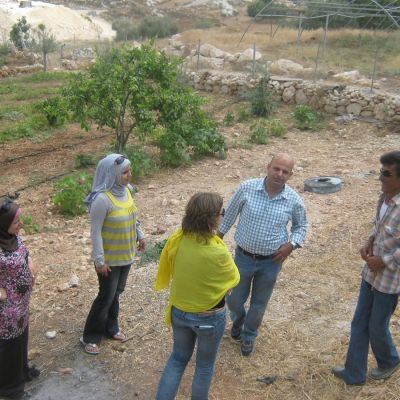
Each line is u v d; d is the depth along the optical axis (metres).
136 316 5.61
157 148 12.93
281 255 4.57
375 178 10.45
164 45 27.45
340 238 7.57
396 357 4.58
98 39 41.53
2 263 4.03
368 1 23.48
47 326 5.48
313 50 22.44
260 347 5.14
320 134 14.59
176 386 3.98
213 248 3.74
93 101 10.92
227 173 11.10
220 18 53.19
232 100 18.27
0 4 50.59
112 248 4.70
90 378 4.76
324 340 5.23
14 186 10.53
